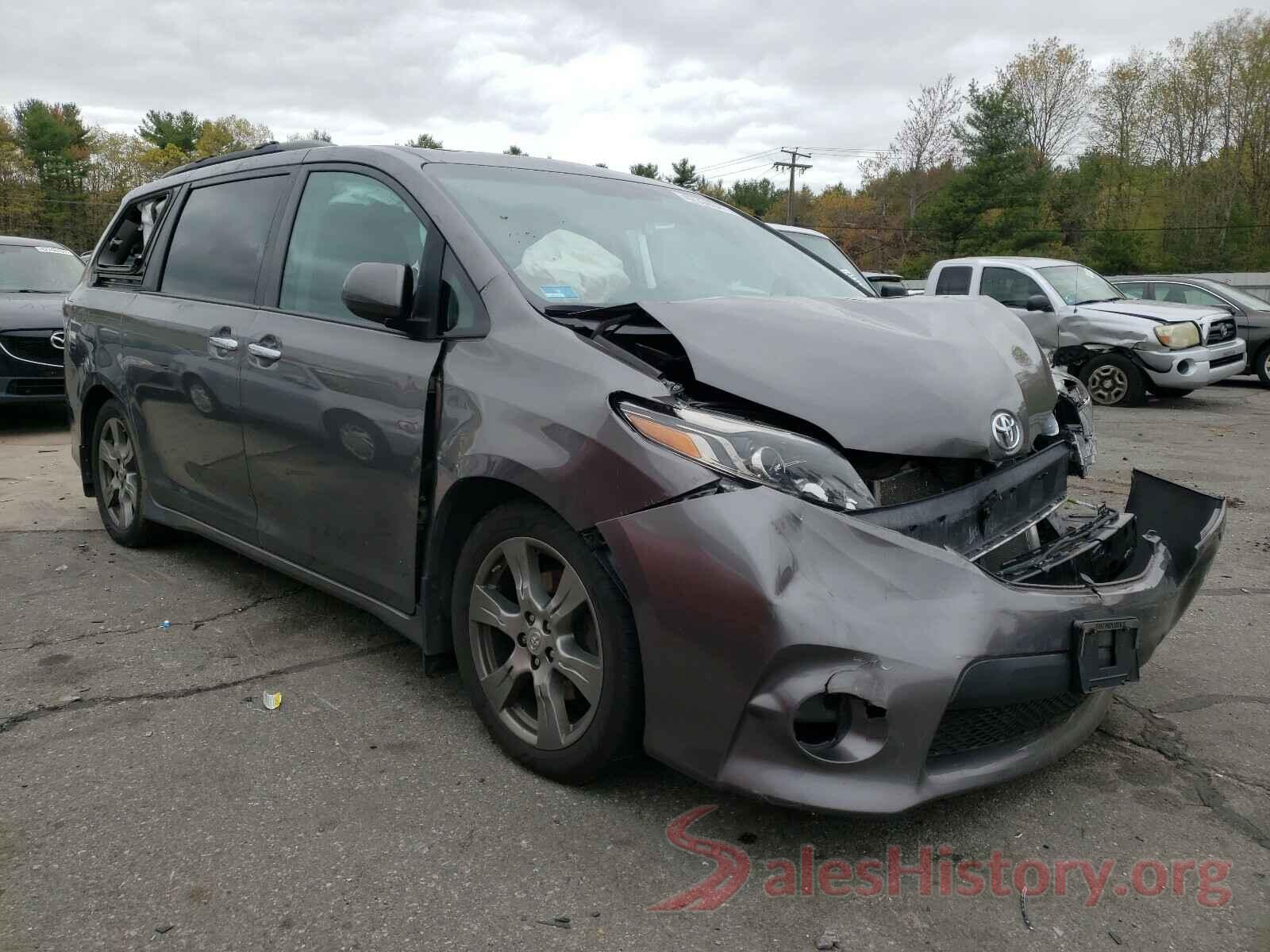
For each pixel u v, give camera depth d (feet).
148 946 6.63
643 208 11.92
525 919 6.93
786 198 247.50
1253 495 21.62
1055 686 7.47
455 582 9.43
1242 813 8.41
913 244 205.87
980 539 8.00
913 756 7.02
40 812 8.27
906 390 8.09
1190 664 11.77
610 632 7.88
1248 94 162.09
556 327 8.71
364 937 6.73
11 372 27.12
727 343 8.33
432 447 9.32
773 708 6.98
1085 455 10.05
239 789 8.66
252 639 12.28
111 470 16.12
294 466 11.08
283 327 11.35
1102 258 161.89
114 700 10.50
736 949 6.65
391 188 10.70
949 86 208.33
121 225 16.33
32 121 226.58
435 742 9.57
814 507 7.15
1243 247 157.58
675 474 7.36
